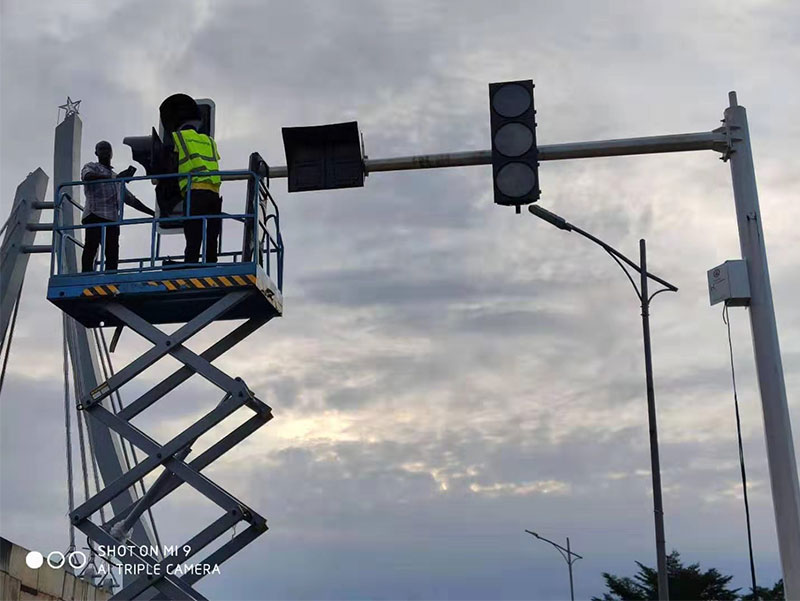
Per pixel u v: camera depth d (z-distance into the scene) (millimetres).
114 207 13250
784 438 10297
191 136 12812
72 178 19031
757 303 10648
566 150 10867
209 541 11734
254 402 12375
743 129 10922
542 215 18203
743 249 10758
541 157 10914
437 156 11023
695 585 41250
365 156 11141
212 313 12062
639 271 18750
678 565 42031
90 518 11766
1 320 17469
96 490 19844
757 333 10617
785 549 10055
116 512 18562
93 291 12164
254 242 12258
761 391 10484
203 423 11805
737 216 10844
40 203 16719
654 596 41438
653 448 17812
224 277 12070
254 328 13164
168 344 11953
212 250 12766
